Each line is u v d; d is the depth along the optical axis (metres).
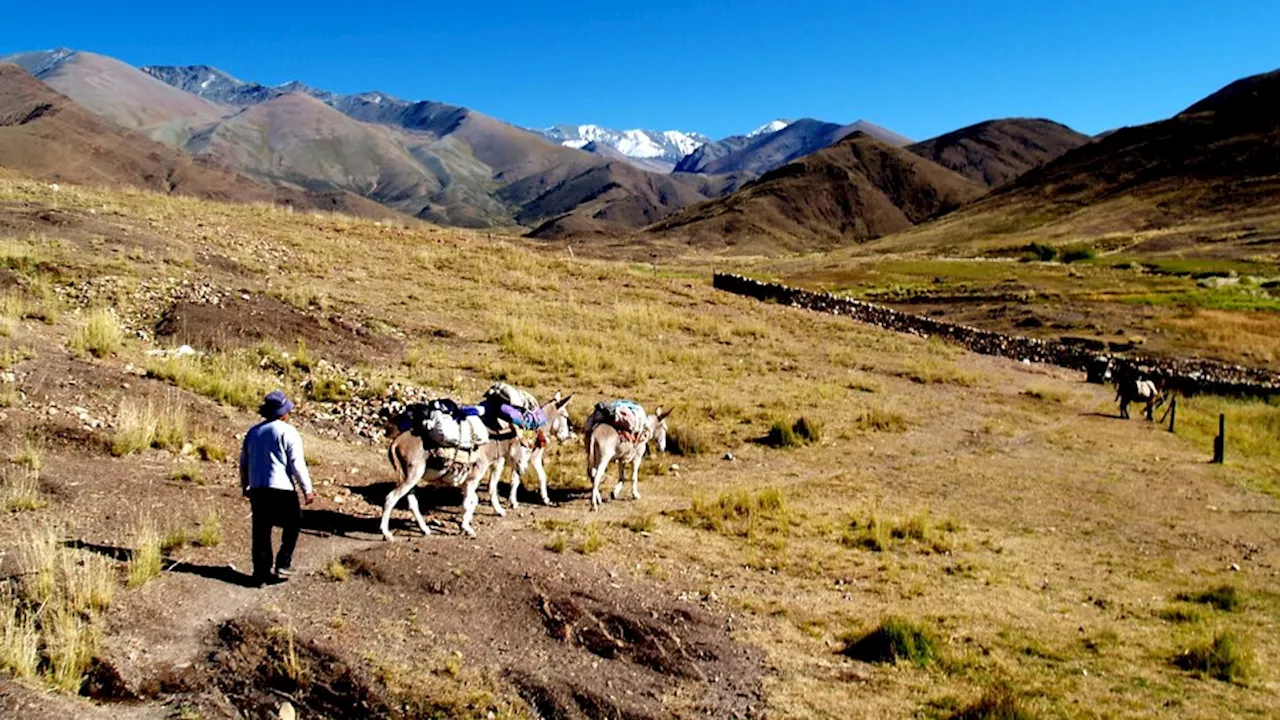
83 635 7.35
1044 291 62.16
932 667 8.85
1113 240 109.69
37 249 21.05
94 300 18.67
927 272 83.44
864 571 11.75
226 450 12.84
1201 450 23.20
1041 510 16.25
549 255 42.94
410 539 10.50
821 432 20.17
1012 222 155.50
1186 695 8.52
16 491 9.59
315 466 13.09
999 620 10.38
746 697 7.99
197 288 21.25
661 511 13.56
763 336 32.53
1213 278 68.69
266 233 32.31
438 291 29.39
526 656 8.28
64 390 12.98
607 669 8.23
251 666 7.56
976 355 36.53
